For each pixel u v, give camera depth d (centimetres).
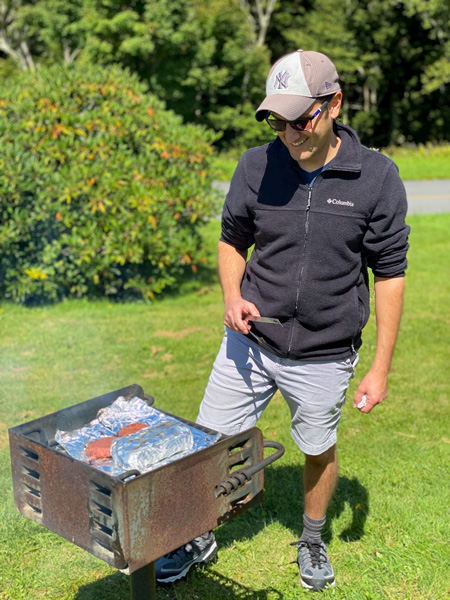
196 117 3472
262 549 312
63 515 207
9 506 335
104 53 3097
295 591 285
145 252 754
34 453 216
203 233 1155
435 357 597
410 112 4044
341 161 241
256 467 223
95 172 719
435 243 1160
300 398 263
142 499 191
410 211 1525
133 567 193
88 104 803
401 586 291
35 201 703
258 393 272
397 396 504
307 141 235
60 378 530
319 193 244
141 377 539
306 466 284
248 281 269
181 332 663
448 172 2312
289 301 253
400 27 3894
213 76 3303
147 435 217
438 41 3962
